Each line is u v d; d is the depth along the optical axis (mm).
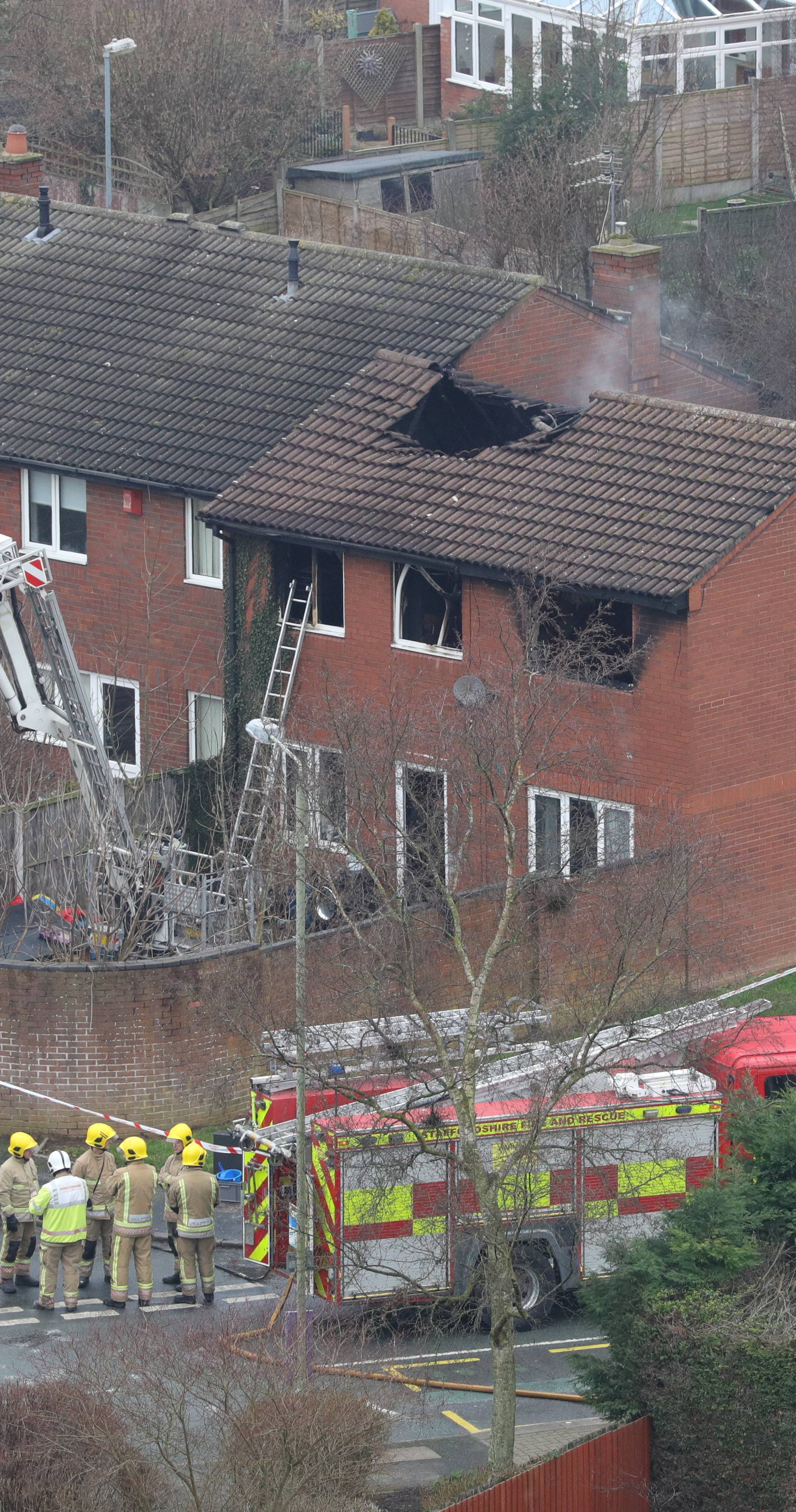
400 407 132250
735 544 111562
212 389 140000
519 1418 81250
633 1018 86312
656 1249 75688
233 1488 68438
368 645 124688
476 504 121750
